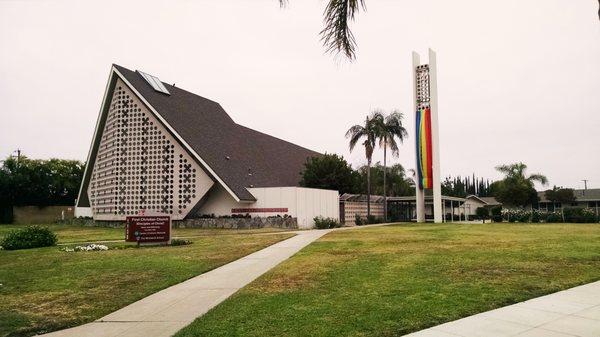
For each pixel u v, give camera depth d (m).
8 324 7.25
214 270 12.06
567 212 40.50
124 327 6.97
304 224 33.44
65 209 56.41
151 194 34.53
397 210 53.50
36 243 19.33
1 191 51.44
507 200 58.00
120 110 36.09
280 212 32.84
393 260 12.58
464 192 104.00
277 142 52.44
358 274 10.45
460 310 7.11
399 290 8.62
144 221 19.00
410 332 6.07
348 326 6.38
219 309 7.61
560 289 8.69
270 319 6.85
